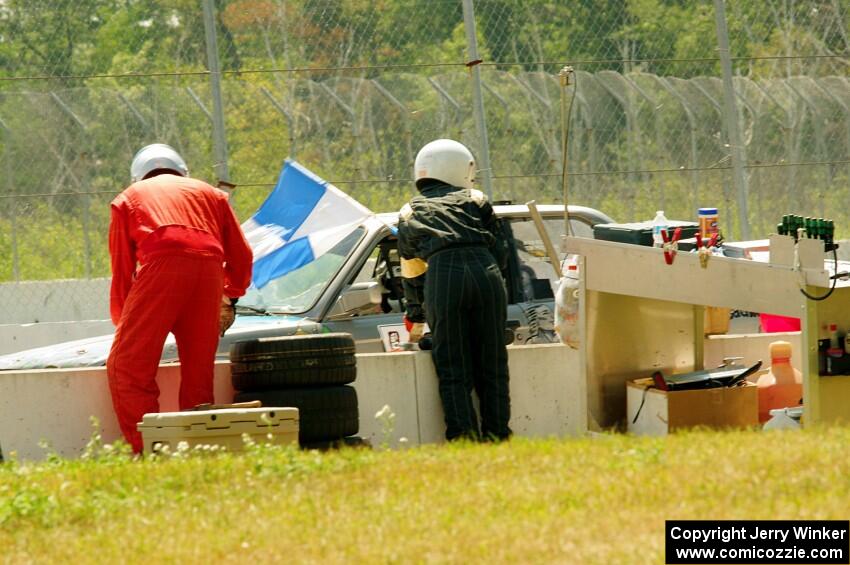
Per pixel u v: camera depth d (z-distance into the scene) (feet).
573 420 109.91
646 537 55.06
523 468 69.77
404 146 159.63
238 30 157.99
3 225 152.56
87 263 154.61
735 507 58.90
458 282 100.17
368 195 158.61
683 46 171.63
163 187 99.45
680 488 62.23
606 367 100.17
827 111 175.94
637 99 168.25
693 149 169.48
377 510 62.59
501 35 166.50
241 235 102.94
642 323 101.24
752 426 93.61
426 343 107.45
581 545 54.49
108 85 158.10
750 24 177.17
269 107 157.07
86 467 77.92
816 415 84.48
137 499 67.92
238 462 76.13
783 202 174.09
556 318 103.96
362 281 121.49
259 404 92.32
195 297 97.35
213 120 146.30
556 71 167.22
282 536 59.16
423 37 162.20
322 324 115.14
